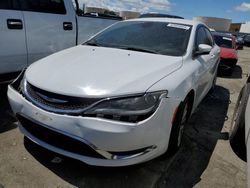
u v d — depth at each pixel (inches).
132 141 86.3
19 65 157.6
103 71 98.3
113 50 124.1
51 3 169.6
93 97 85.9
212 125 156.5
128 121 85.2
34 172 99.0
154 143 92.5
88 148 89.4
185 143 129.5
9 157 105.9
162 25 144.3
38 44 164.9
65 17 180.2
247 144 87.9
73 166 103.9
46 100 90.9
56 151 94.4
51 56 121.2
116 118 84.8
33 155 108.4
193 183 101.2
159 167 108.0
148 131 88.1
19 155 107.7
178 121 102.4
